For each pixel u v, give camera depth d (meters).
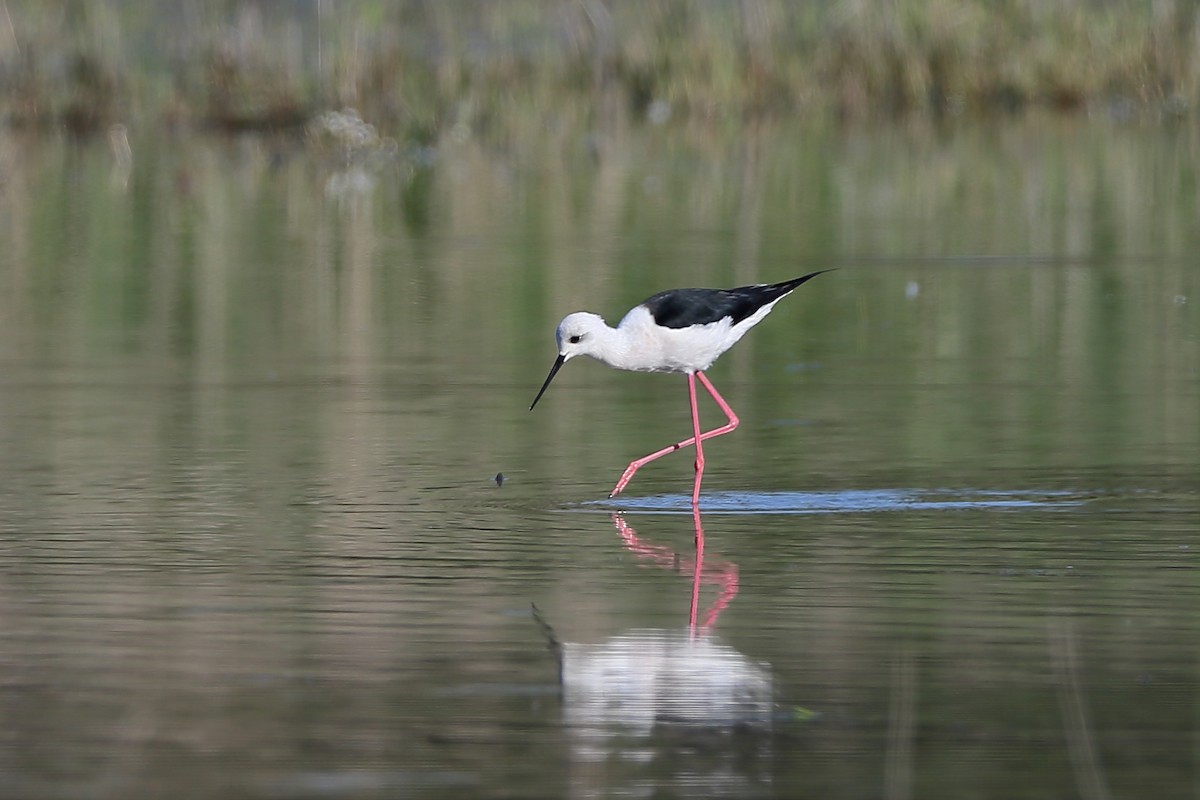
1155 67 33.38
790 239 21.80
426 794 6.88
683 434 13.59
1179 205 24.08
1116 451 12.79
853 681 8.04
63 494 11.69
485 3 33.81
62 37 31.09
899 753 7.25
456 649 8.52
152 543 10.49
